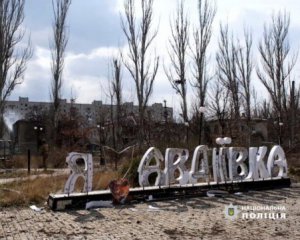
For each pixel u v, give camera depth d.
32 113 64.56
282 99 30.28
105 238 7.61
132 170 14.49
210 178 15.73
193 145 19.36
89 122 45.62
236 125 28.58
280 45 30.11
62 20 33.94
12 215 9.89
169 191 12.48
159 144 18.97
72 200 10.80
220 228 8.52
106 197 11.31
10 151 35.03
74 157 11.04
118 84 28.94
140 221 9.20
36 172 20.75
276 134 31.66
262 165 15.12
